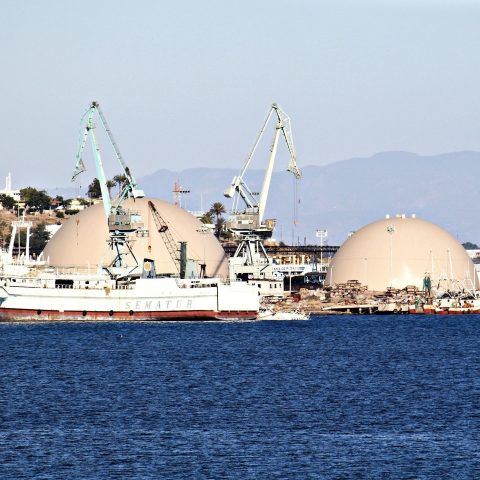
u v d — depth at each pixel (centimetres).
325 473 18800
